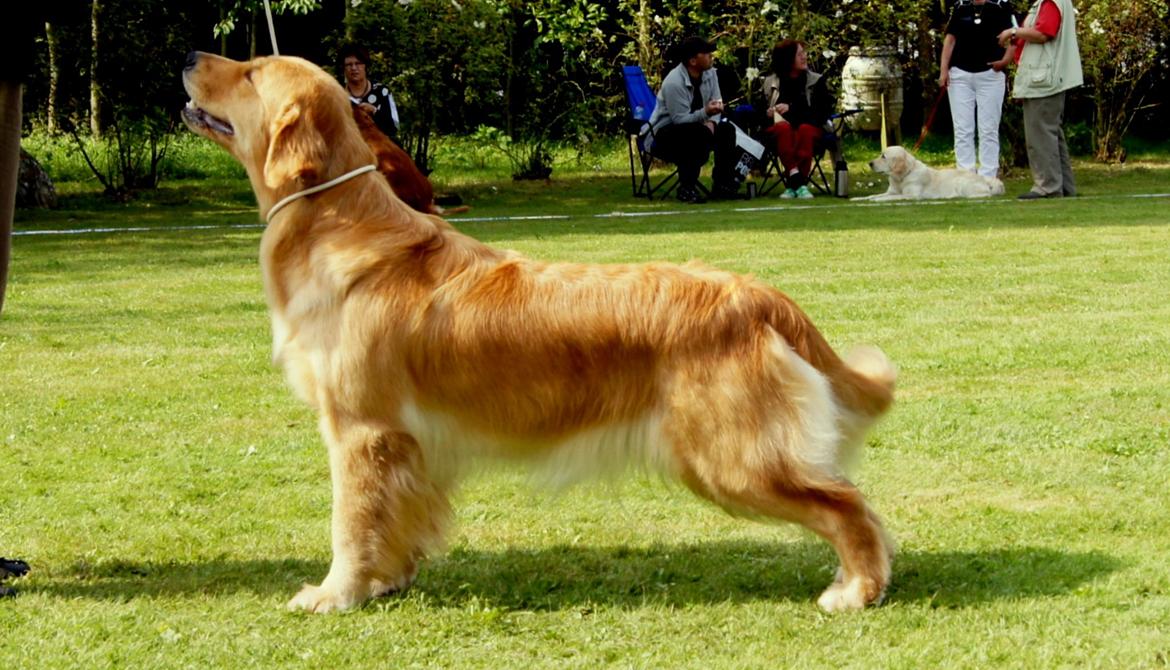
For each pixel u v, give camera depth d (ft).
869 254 37.14
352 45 45.91
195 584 13.98
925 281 32.01
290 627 12.67
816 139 57.72
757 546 14.97
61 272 35.70
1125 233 40.60
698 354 12.50
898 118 74.28
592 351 12.69
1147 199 52.16
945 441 18.57
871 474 17.25
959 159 58.44
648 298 12.73
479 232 44.01
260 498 16.99
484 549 15.08
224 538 15.52
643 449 12.81
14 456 18.81
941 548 14.55
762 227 44.55
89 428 20.29
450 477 13.52
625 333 12.64
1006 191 58.95
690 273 13.01
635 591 13.62
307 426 20.40
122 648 12.13
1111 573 13.50
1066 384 21.59
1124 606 12.60
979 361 23.31
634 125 58.34
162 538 15.49
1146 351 23.68
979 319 27.09
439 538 13.57
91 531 15.75
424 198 33.50
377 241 13.17
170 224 48.24
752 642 12.06
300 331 13.20
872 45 69.92
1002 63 56.70
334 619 12.87
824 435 12.44
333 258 13.10
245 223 48.37
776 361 12.40
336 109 13.50
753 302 12.66
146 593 13.69
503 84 68.28
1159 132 77.41
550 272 13.14
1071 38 52.95
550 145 69.26
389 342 12.89
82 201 56.44
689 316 12.56
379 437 12.99
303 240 13.34
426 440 13.21
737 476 12.46
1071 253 36.45
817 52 67.36
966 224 44.39
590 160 71.56
